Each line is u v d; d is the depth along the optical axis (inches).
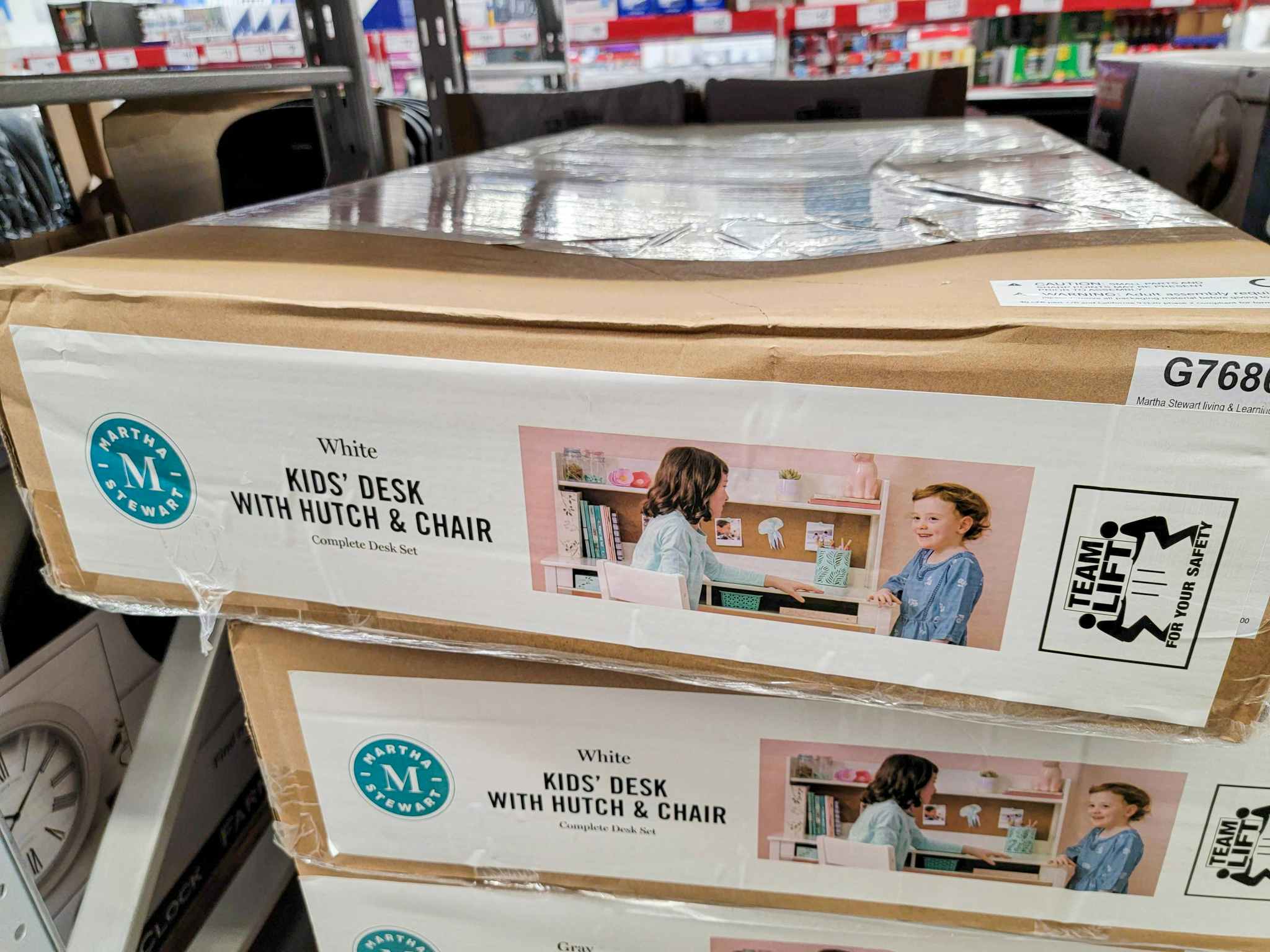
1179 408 11.9
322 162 44.5
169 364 15.0
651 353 13.1
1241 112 25.5
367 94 38.3
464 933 22.1
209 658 23.8
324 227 20.2
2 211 38.9
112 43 80.3
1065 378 12.0
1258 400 11.6
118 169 39.2
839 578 14.1
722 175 27.9
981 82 99.3
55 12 78.8
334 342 14.2
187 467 16.0
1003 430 12.4
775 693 15.5
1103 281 13.7
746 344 12.7
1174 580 12.9
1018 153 30.7
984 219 19.1
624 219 20.8
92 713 26.8
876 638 14.4
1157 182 33.3
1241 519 12.3
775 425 13.1
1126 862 17.4
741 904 20.0
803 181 26.1
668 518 14.3
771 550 14.1
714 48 109.8
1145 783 16.6
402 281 15.4
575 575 15.2
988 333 12.0
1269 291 12.8
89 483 16.7
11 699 23.8
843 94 54.7
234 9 83.1
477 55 111.6
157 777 23.4
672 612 15.0
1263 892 17.2
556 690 18.1
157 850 23.3
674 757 18.4
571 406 13.7
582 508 14.6
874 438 12.9
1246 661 13.2
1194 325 11.5
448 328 13.7
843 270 15.5
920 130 40.6
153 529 16.8
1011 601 13.6
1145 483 12.4
